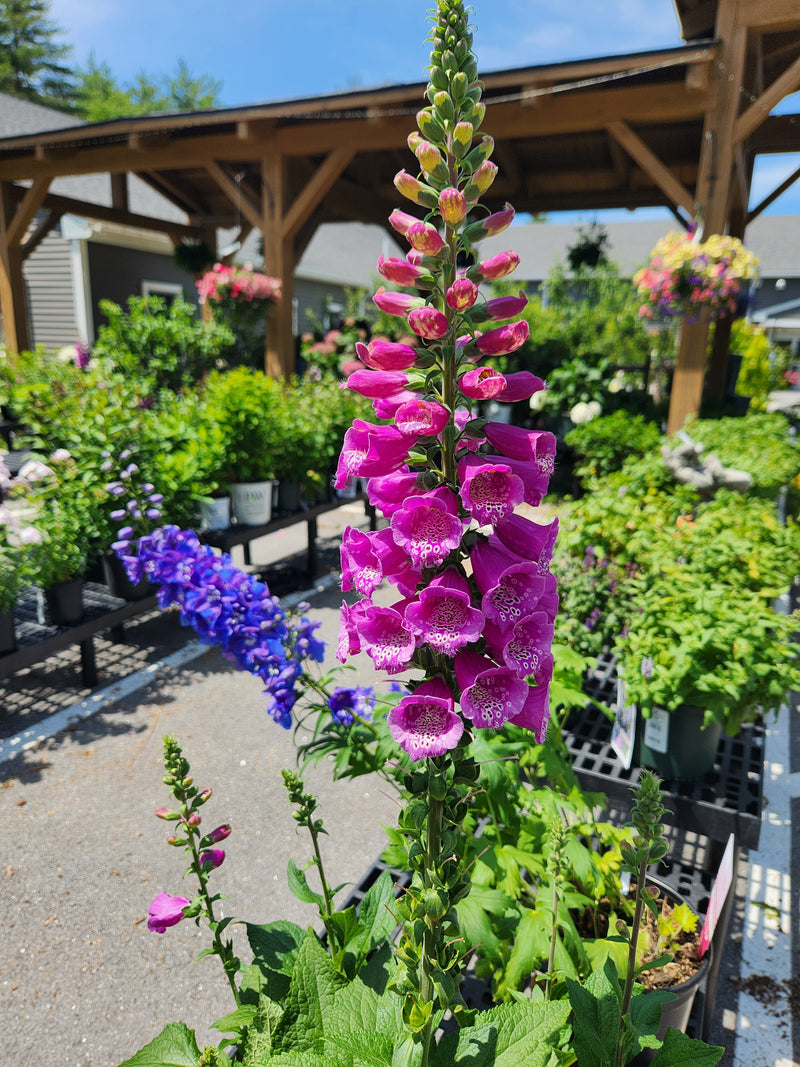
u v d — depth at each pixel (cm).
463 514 117
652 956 202
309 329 2180
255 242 2023
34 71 4131
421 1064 121
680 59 671
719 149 698
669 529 378
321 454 678
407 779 119
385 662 111
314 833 172
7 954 257
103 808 338
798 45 687
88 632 443
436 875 118
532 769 265
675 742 273
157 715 424
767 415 956
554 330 1590
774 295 2947
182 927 271
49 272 1562
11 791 350
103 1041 226
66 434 490
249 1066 124
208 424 598
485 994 210
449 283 115
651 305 734
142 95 4403
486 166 111
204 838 160
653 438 814
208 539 571
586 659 282
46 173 1127
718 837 264
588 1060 141
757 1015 240
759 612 280
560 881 179
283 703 207
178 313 1084
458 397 119
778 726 443
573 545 398
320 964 153
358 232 2931
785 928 279
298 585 641
